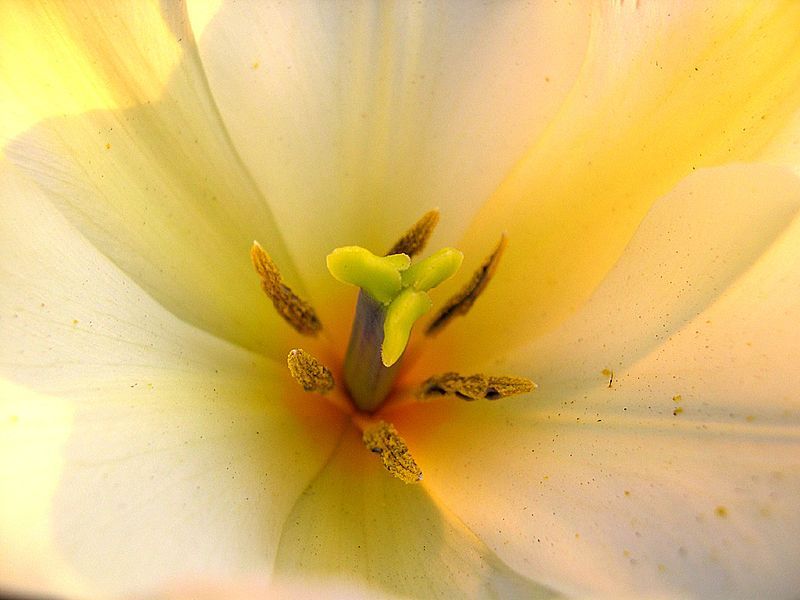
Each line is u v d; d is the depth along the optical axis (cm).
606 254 8
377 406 8
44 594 5
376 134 9
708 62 8
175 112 8
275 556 6
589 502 7
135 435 6
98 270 7
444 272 7
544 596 6
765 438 7
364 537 7
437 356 9
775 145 8
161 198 8
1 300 6
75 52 7
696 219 7
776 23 8
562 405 8
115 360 7
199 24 8
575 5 8
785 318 7
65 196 7
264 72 8
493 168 9
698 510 7
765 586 6
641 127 8
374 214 9
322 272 9
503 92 9
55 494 6
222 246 8
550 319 8
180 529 6
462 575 7
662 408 7
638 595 6
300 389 8
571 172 8
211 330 8
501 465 8
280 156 8
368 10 8
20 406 6
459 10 9
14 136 7
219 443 7
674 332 7
